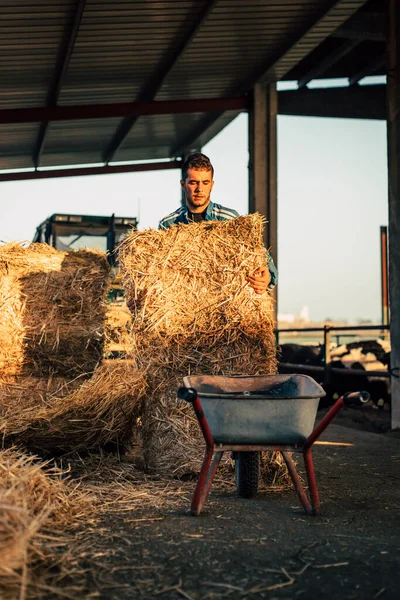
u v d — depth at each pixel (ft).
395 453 18.63
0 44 28.17
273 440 11.71
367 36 33.71
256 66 34.24
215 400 11.62
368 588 8.36
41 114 32.58
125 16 26.73
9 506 8.77
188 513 11.70
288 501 12.87
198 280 15.19
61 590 8.01
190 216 16.42
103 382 15.16
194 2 26.30
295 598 8.04
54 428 14.43
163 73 33.65
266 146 36.52
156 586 8.31
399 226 23.22
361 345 35.91
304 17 28.48
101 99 36.86
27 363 19.43
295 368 36.40
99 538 10.09
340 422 26.27
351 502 12.85
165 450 14.71
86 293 20.34
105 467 14.80
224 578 8.61
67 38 28.07
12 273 19.70
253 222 15.24
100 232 41.22
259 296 15.25
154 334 15.07
